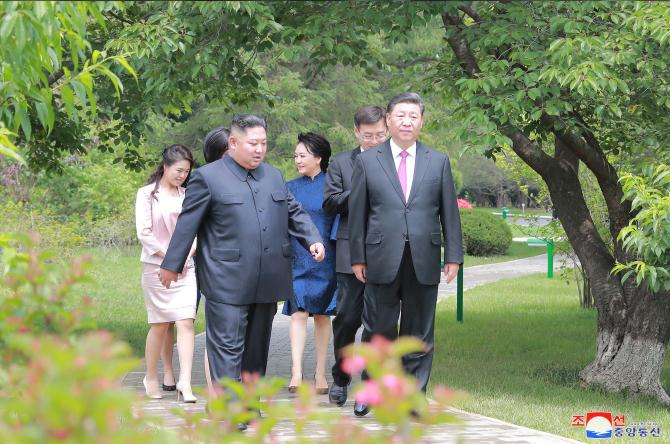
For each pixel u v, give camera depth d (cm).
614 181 1455
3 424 310
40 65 684
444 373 1502
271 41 1426
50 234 2761
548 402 1255
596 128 1512
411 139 1016
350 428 346
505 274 3944
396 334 1037
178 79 1385
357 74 4194
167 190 1195
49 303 393
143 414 370
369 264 1016
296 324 1231
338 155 1137
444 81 1777
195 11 1317
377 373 310
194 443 398
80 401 268
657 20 1189
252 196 984
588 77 1156
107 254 3984
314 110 4325
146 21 1395
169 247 972
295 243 1215
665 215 1131
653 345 1388
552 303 2741
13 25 575
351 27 1383
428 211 1010
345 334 1116
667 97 1334
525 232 2522
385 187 1009
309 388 369
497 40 1300
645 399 1369
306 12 1409
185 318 1171
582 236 1481
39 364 277
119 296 2736
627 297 1427
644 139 1407
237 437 385
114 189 4044
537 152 1488
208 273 977
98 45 1473
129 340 1811
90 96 682
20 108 717
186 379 1165
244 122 977
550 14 1329
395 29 1368
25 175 3281
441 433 976
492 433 985
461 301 2298
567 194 1502
